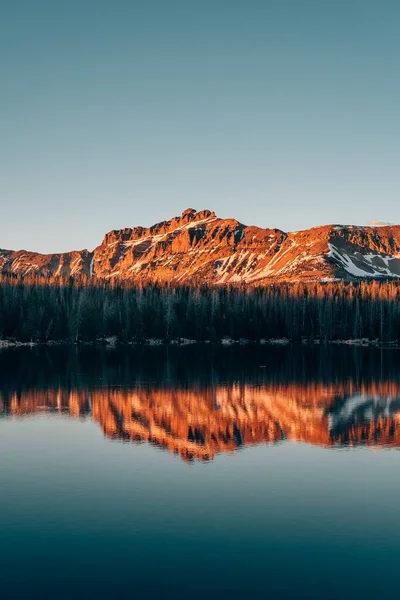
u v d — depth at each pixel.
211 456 39.25
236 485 32.78
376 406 60.41
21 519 27.50
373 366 107.00
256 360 119.94
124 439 44.50
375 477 34.44
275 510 28.80
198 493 31.33
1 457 38.97
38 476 34.44
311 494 31.25
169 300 195.38
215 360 119.31
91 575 22.28
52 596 20.81
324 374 92.25
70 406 59.72
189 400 63.91
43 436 45.59
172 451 40.69
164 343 187.00
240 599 20.62
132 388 73.94
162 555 23.86
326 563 23.20
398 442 43.62
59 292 195.75
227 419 52.72
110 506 29.23
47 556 23.75
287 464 37.28
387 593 20.94
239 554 23.97
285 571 22.56
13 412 56.28
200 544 24.88
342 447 41.94
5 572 22.50
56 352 139.12
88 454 39.75
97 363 109.69
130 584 21.61
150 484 32.91
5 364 105.88
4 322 172.00
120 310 190.25
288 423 51.09
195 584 21.64
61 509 28.78
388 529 26.41
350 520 27.48
